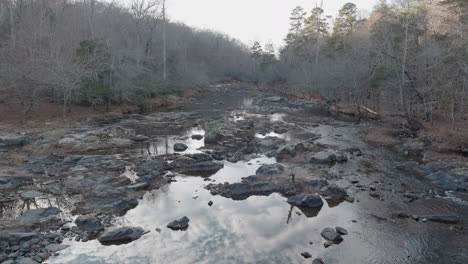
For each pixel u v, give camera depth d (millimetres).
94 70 33594
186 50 84688
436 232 12023
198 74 69625
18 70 28188
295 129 31141
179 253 10484
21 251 10156
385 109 39000
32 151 21641
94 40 37594
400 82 28094
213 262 10031
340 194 15305
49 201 14242
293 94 62688
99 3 63594
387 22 34219
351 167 19750
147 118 35438
